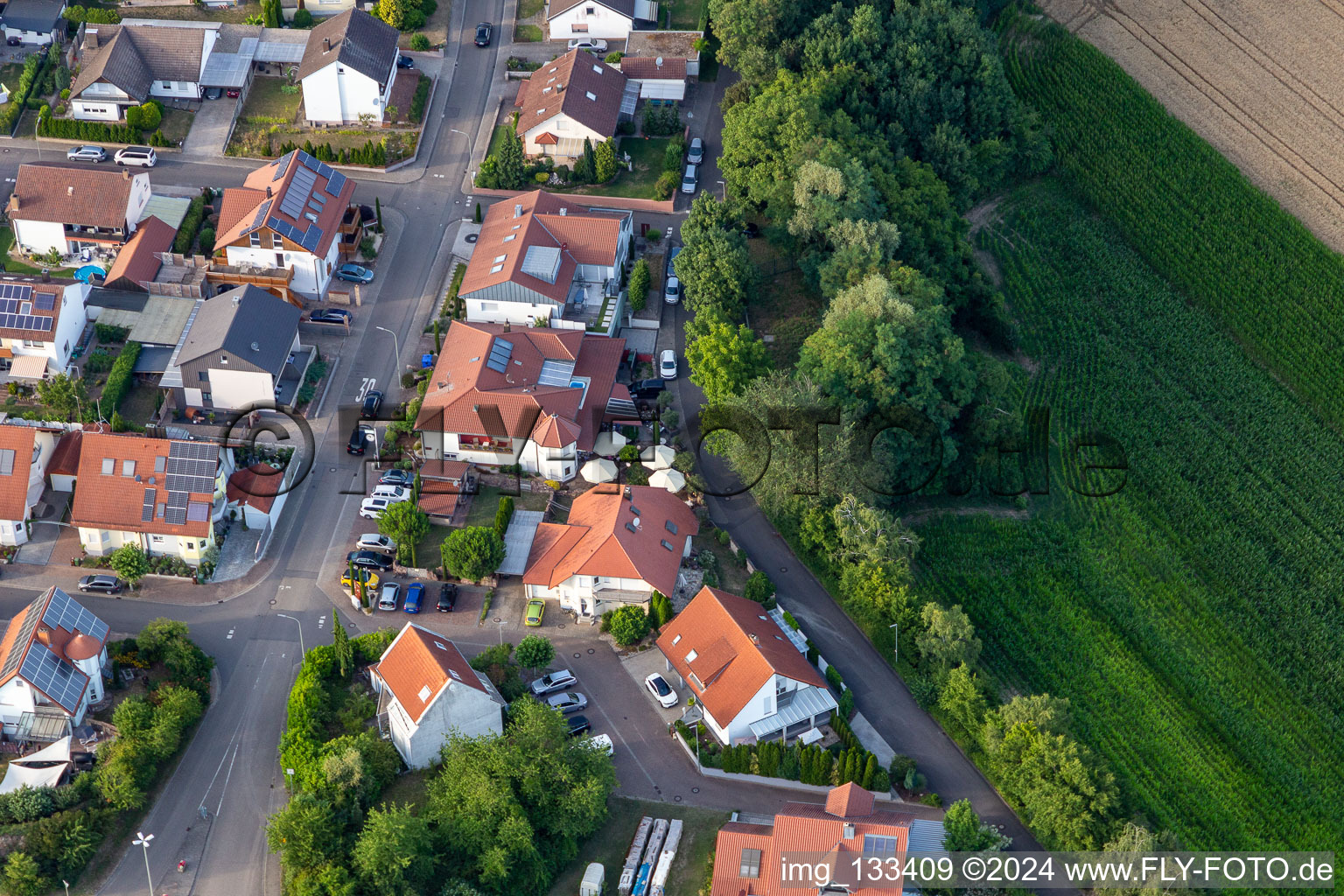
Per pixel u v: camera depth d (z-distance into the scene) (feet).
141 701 429.79
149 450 472.44
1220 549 551.18
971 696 441.68
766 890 390.83
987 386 549.54
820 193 572.51
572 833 402.31
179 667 438.81
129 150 626.64
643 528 478.59
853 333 522.88
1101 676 492.13
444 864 395.55
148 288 561.43
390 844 378.94
